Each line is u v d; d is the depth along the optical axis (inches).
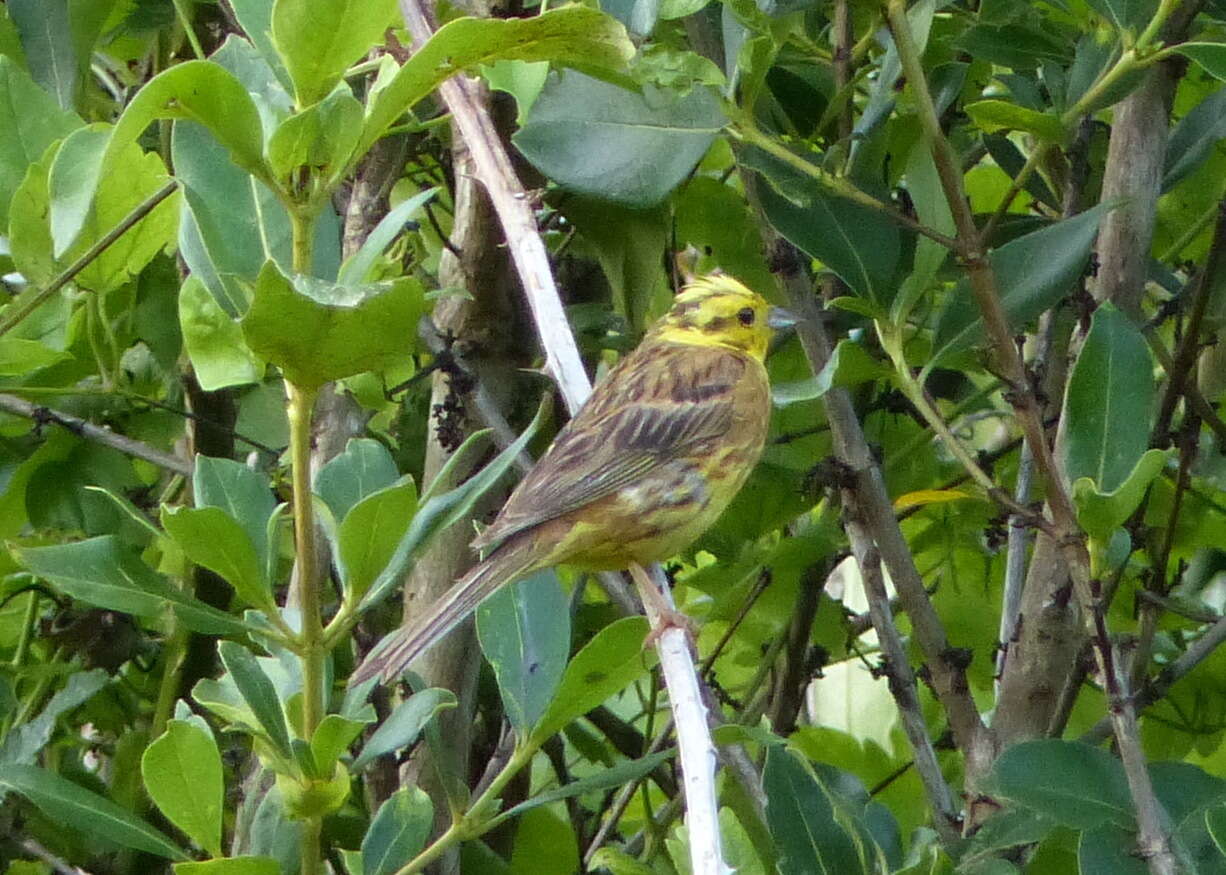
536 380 414.3
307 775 248.4
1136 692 340.2
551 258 413.1
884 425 445.4
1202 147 382.3
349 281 229.0
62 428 412.5
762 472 426.9
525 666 293.9
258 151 216.4
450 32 219.6
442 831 375.2
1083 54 334.6
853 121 402.0
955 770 446.9
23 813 407.5
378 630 416.8
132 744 427.8
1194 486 447.2
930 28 357.4
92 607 418.0
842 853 312.8
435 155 446.6
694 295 403.2
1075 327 420.2
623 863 324.8
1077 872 344.2
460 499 254.5
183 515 238.5
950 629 459.5
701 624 429.1
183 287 269.3
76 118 368.5
